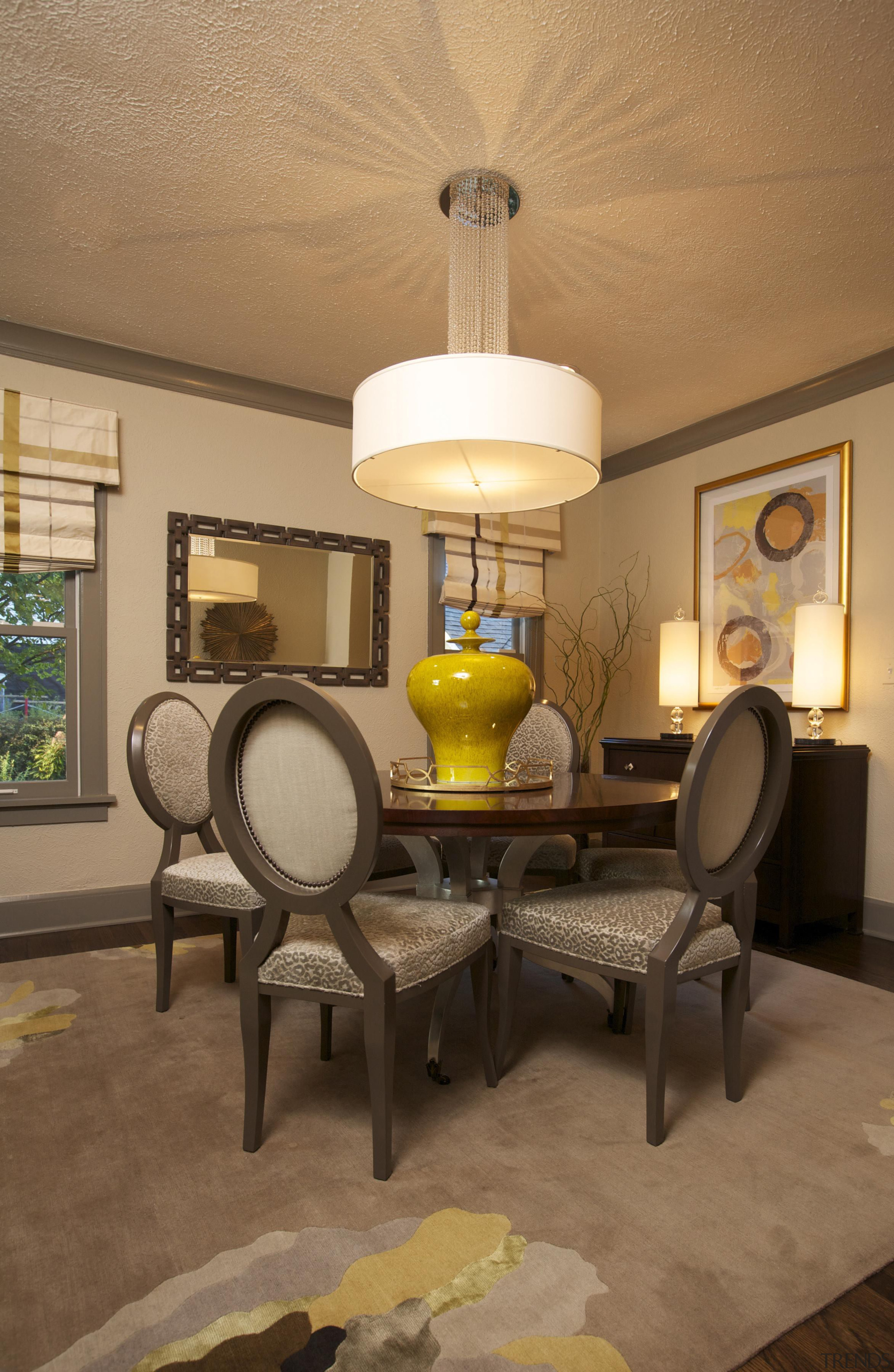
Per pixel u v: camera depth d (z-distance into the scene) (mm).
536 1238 1228
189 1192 1350
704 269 2561
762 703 1575
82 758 3137
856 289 2680
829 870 3016
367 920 1594
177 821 2279
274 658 3533
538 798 1864
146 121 1917
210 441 3422
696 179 2121
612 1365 985
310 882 1438
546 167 2074
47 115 1893
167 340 3111
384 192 2186
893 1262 1189
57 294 2758
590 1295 1106
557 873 2637
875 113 1886
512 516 4188
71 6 1595
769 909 2947
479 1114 1636
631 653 4449
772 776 1696
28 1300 1095
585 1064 1888
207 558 3383
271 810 1438
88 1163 1439
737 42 1684
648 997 1524
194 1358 993
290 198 2213
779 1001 2342
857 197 2197
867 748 3168
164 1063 1863
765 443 3691
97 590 3160
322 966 1426
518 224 2326
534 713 3123
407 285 2682
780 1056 1938
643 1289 1121
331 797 1374
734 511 3816
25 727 3109
